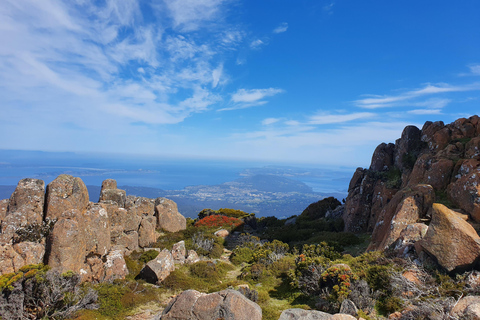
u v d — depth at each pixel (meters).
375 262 14.52
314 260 15.11
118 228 19.73
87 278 13.69
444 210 12.55
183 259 19.36
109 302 12.31
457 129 22.66
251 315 10.36
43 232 13.45
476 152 18.56
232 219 36.25
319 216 34.34
